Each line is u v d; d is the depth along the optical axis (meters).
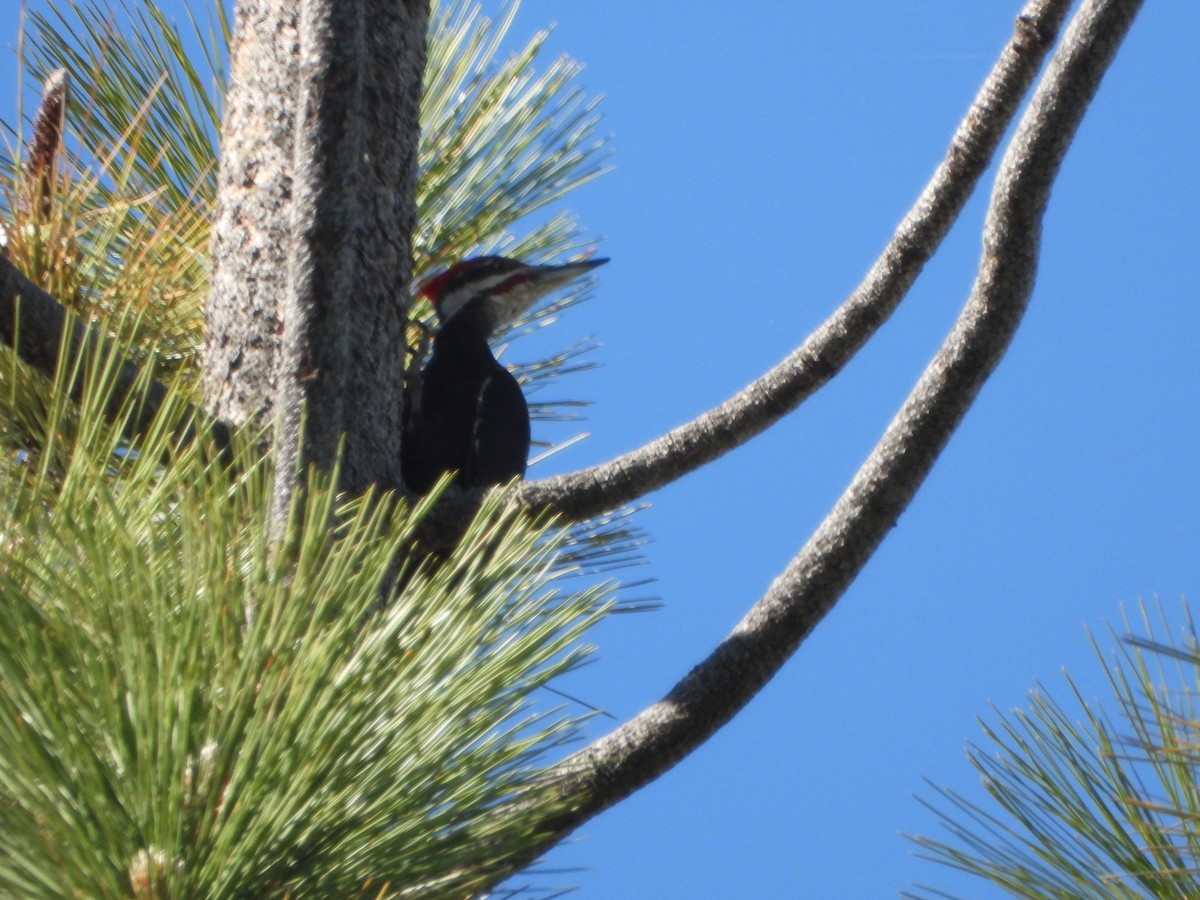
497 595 3.48
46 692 2.87
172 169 6.61
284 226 5.82
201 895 2.94
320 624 3.16
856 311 6.29
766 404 6.25
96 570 3.08
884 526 5.75
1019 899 3.70
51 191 5.40
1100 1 5.77
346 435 5.48
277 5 6.09
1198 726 3.26
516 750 3.33
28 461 3.92
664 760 5.31
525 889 3.51
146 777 2.91
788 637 5.55
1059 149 5.78
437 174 7.29
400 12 6.05
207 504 3.36
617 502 6.17
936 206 6.22
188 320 6.11
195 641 3.02
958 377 5.83
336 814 3.09
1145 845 3.70
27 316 4.43
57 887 2.81
